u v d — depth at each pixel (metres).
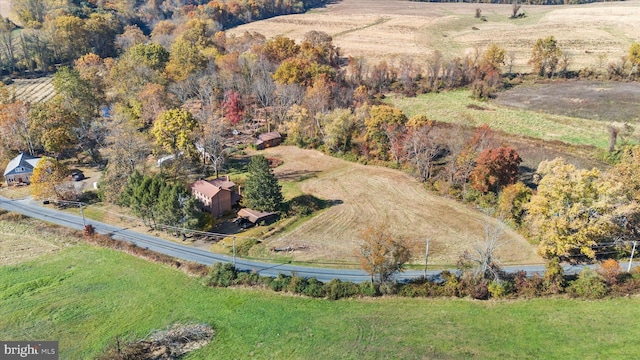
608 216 73.81
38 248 86.69
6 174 112.25
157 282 75.50
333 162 124.31
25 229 92.94
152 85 138.62
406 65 172.38
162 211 87.00
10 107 124.88
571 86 165.88
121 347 59.66
